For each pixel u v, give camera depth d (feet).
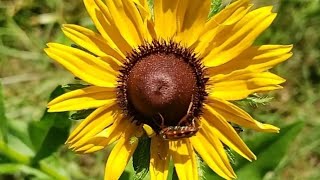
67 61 0.45
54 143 0.64
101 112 0.46
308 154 0.77
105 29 0.46
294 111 0.77
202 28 0.46
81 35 0.46
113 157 0.46
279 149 0.62
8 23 0.79
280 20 0.76
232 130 0.45
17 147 0.67
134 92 0.46
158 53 0.47
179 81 0.45
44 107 0.77
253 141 0.62
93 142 0.46
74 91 0.46
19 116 0.77
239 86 0.46
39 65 0.79
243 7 0.45
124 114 0.47
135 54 0.47
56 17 0.80
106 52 0.46
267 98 0.47
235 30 0.46
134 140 0.46
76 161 0.77
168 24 0.47
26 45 0.80
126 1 0.45
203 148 0.46
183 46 0.47
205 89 0.46
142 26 0.46
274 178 0.73
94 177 0.77
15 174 0.76
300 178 0.76
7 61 0.81
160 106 0.45
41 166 0.65
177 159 0.46
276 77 0.45
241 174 0.63
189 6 0.46
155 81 0.45
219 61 0.46
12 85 0.79
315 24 0.77
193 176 0.46
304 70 0.77
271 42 0.77
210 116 0.46
